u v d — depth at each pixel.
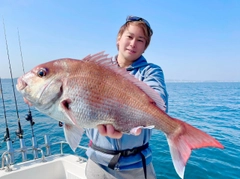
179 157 1.85
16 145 8.77
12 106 20.69
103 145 2.57
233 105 23.00
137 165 2.52
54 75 1.93
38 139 9.53
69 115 1.86
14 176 4.14
